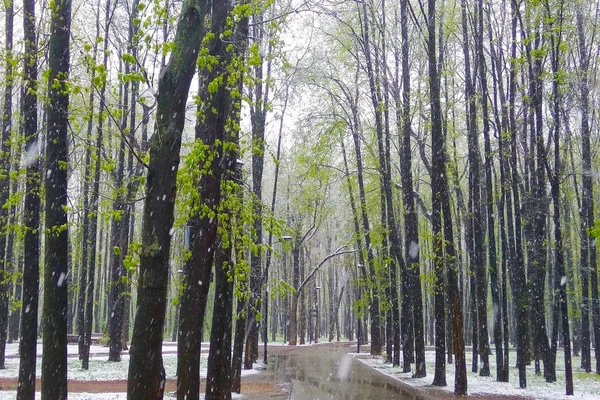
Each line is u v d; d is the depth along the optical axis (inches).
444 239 857.5
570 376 770.2
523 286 906.7
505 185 1031.0
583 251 1103.0
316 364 1262.3
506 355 955.3
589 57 957.2
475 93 1018.1
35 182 464.8
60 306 383.6
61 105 402.3
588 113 941.8
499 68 1027.9
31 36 484.1
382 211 1232.8
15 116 585.3
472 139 1017.5
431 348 1887.3
